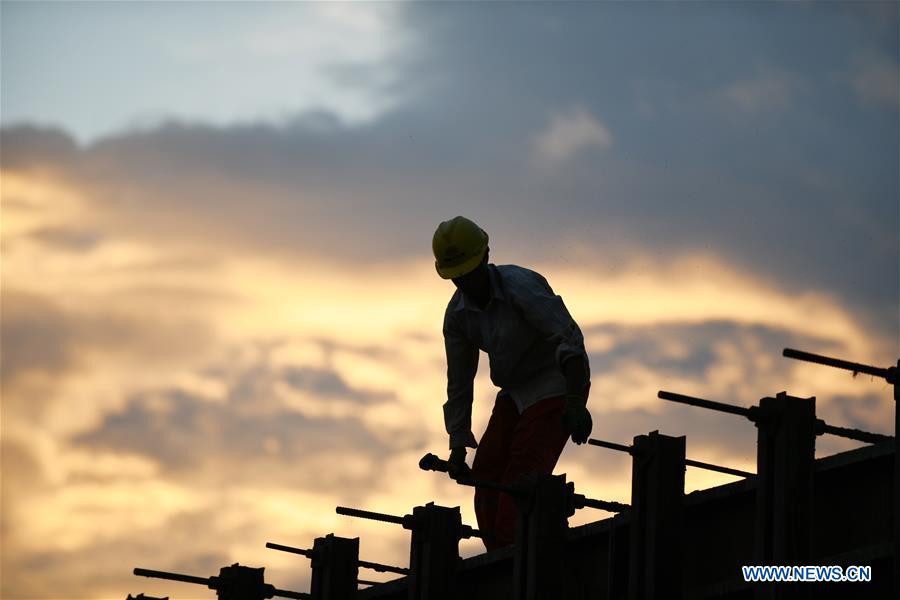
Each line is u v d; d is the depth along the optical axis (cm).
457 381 2284
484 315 2209
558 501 1780
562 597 1753
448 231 2208
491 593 1895
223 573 2245
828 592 1534
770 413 1598
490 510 2244
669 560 1661
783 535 1559
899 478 1472
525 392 2233
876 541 1521
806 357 1519
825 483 1579
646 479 1695
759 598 1546
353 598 2095
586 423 2083
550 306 2152
